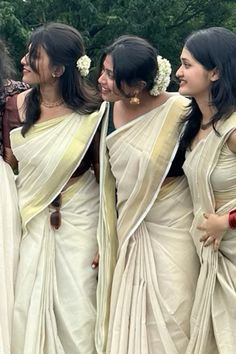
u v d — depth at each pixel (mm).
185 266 3344
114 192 3449
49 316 3385
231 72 3084
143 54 3209
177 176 3385
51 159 3410
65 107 3486
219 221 3160
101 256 3391
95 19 13648
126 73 3189
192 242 3367
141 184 3305
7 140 3590
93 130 3438
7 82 3607
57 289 3426
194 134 3242
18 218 3500
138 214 3344
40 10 13555
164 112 3352
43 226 3467
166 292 3311
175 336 3291
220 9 16172
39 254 3434
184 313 3309
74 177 3512
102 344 3324
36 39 3416
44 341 3361
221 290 3225
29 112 3484
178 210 3381
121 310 3305
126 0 13898
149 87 3297
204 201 3213
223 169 3127
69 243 3459
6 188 3498
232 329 3180
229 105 3086
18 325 3365
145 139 3328
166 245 3361
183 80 3160
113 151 3381
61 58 3408
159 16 14180
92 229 3502
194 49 3113
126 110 3408
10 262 3410
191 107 3252
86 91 3512
